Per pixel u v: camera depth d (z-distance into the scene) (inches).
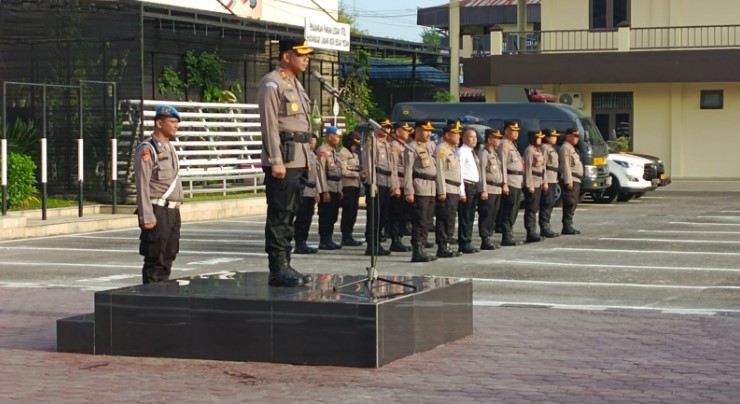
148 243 420.2
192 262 661.9
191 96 1139.3
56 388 334.6
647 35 1528.1
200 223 936.3
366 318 352.8
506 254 697.6
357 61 1455.5
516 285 554.9
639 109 1537.9
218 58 1164.5
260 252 716.0
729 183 1411.2
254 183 1112.8
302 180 392.5
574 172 814.5
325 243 738.8
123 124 962.1
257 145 1137.4
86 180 962.7
